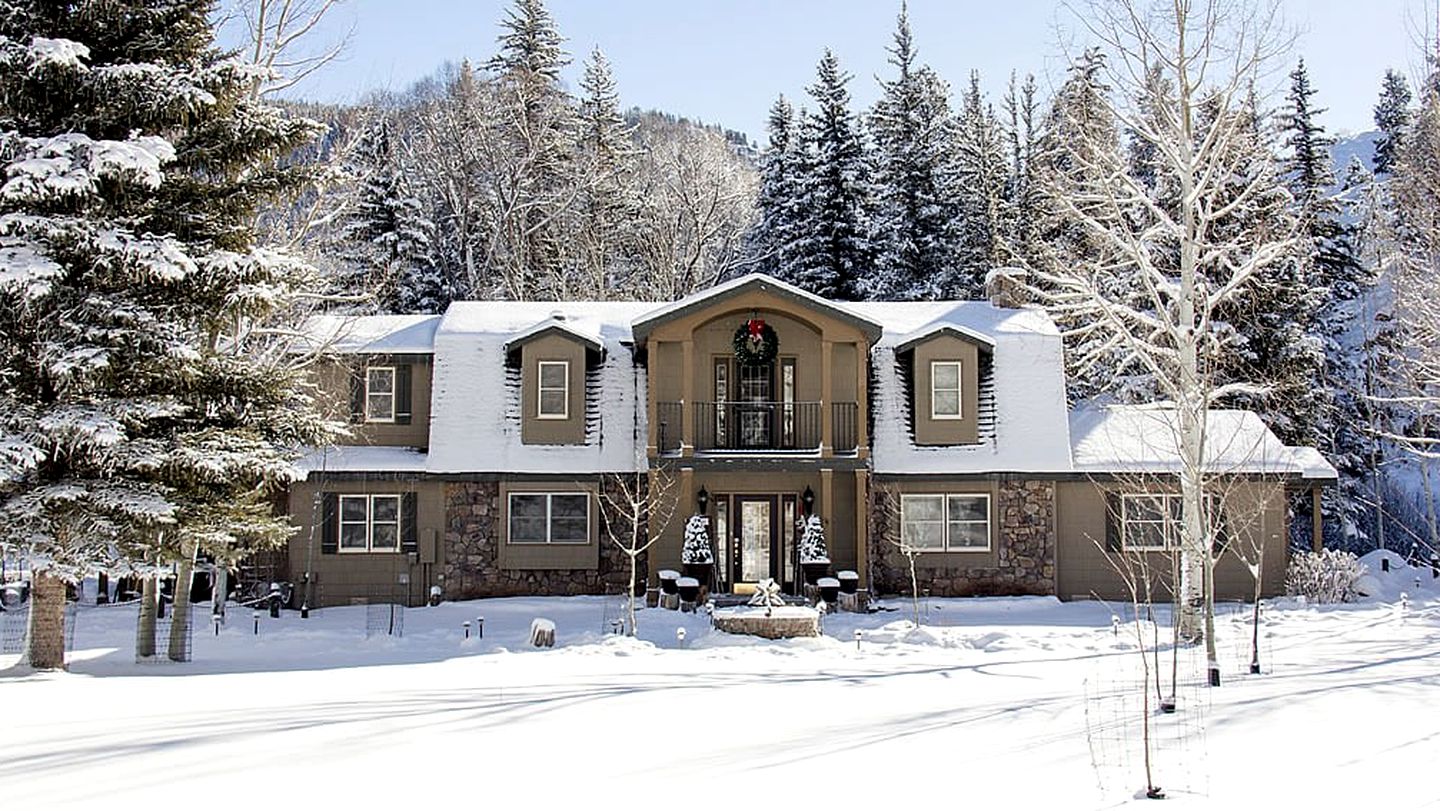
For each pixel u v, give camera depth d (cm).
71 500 1437
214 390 1597
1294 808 770
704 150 5156
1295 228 2327
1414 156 2483
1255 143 2147
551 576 2602
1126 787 828
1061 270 2292
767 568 2664
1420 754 923
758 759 923
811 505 2611
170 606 2503
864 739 1005
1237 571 2627
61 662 1532
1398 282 2542
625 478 2595
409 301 3903
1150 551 2616
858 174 4291
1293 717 1088
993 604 2519
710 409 2669
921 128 4391
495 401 2655
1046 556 2623
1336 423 3634
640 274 4416
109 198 1480
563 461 2591
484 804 779
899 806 781
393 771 874
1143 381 3183
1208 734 1016
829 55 4306
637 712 1157
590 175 4366
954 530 2656
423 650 1845
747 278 2544
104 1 1460
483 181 4250
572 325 2667
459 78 4931
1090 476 2619
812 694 1302
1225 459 2611
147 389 1536
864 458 2541
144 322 1449
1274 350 3300
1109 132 2347
